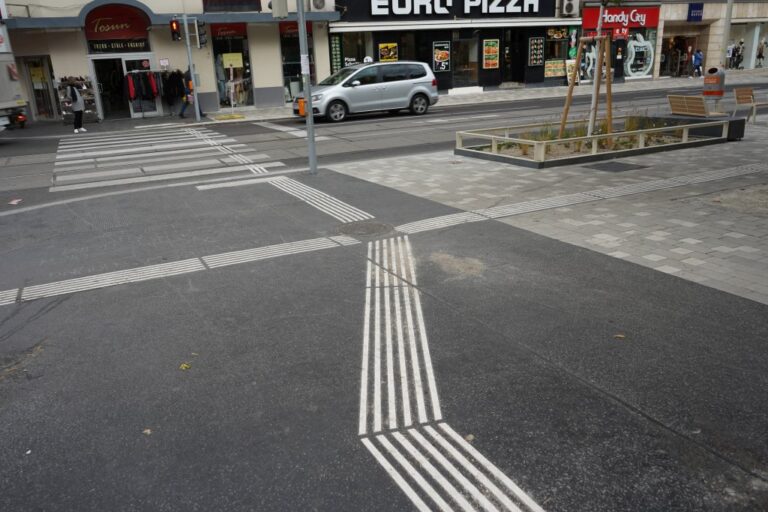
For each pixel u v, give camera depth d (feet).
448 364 13.75
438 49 98.53
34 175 41.42
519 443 10.87
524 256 20.70
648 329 15.02
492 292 17.71
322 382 13.20
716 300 16.56
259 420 11.87
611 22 110.73
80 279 20.29
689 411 11.62
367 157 44.21
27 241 25.27
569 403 12.05
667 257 20.03
